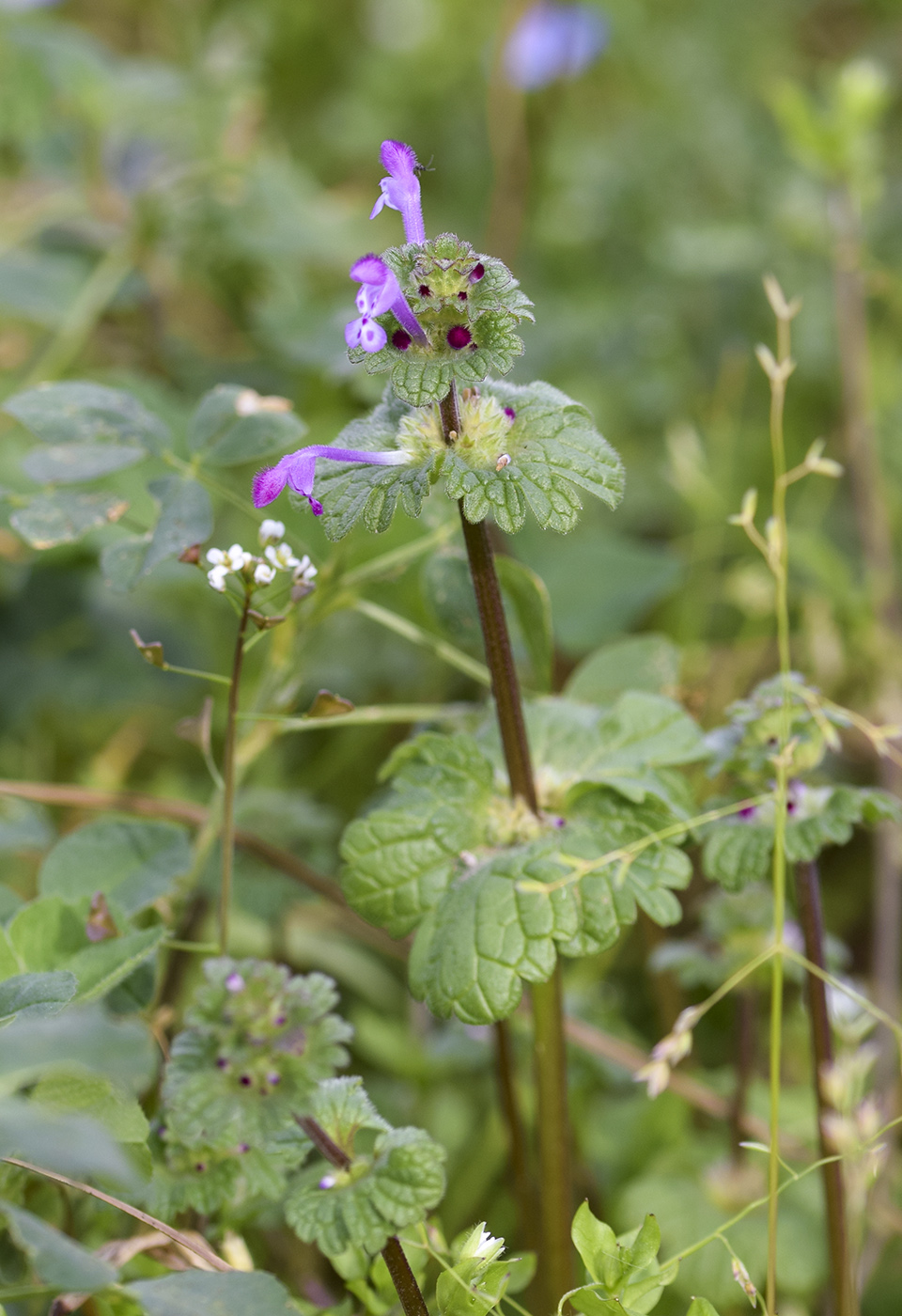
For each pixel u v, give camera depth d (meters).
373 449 0.45
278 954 0.56
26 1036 0.41
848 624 0.64
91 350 0.69
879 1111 0.53
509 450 0.45
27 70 0.69
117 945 0.46
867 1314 0.52
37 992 0.44
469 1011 0.45
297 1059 0.44
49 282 0.65
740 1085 0.51
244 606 0.47
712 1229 0.51
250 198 0.70
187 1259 0.47
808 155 0.70
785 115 0.69
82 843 0.49
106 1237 0.49
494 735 0.49
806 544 0.64
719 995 0.47
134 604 0.65
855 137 0.69
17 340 0.69
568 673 0.64
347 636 0.66
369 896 0.47
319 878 0.53
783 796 0.47
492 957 0.45
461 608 0.53
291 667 0.52
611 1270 0.45
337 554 0.52
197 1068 0.45
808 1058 0.55
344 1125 0.45
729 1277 0.50
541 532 0.62
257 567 0.47
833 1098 0.47
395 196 0.45
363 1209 0.44
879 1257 0.52
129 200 0.70
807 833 0.47
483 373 0.44
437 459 0.44
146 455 0.51
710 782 0.57
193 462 0.51
